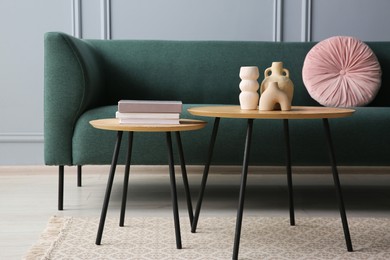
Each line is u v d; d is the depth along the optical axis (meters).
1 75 3.37
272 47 2.98
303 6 3.40
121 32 3.39
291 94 1.88
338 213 2.32
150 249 1.75
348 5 3.42
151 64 2.94
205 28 3.41
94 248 1.75
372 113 2.39
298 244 1.81
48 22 3.37
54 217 2.15
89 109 2.45
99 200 2.54
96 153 2.30
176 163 2.35
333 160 1.79
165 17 3.40
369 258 1.67
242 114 1.66
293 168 3.44
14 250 1.75
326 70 2.80
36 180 3.05
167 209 2.37
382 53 2.97
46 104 2.30
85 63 2.34
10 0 3.35
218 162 2.37
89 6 3.37
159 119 1.76
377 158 2.37
